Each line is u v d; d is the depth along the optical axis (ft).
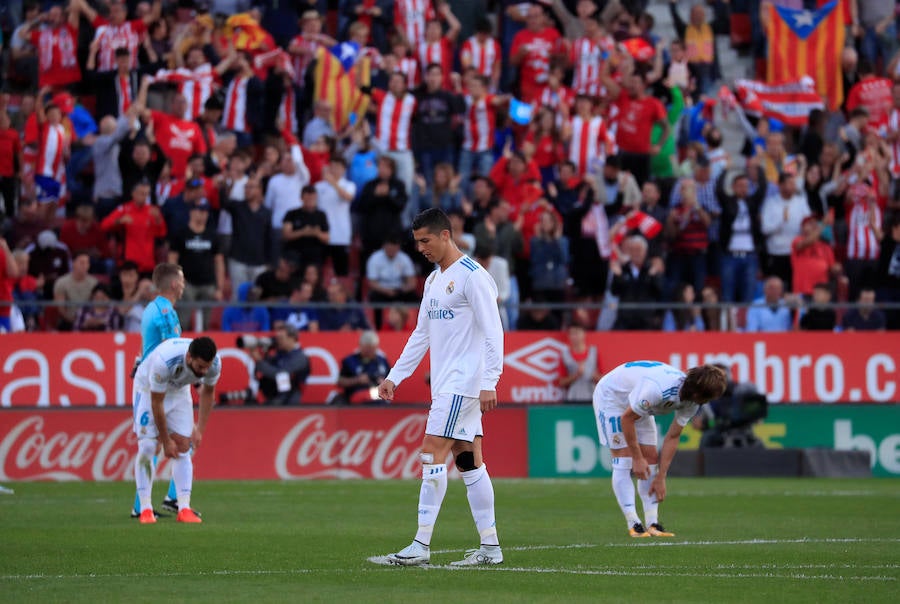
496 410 219.82
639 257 230.89
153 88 260.83
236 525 129.90
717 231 248.73
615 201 253.24
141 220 227.81
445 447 93.56
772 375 228.22
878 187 264.72
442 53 285.23
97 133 263.70
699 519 140.36
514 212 248.73
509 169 251.19
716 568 94.02
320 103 260.21
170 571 91.04
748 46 318.04
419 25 288.92
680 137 281.33
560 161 262.67
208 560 97.86
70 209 252.21
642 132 259.80
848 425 226.79
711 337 227.20
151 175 242.37
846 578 88.38
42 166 246.68
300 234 232.12
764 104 284.00
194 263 223.71
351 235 251.60
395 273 231.91
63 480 205.77
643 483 122.62
